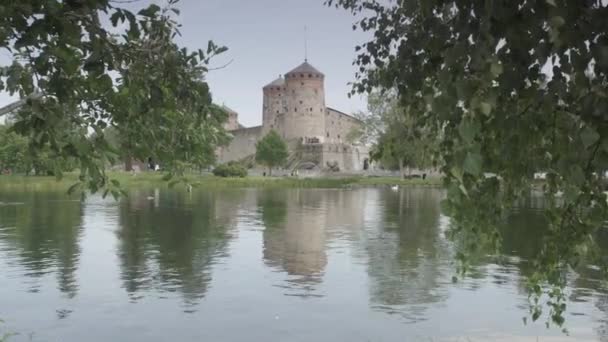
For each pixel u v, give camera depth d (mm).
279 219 33031
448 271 16656
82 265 17422
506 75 2648
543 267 5172
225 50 4699
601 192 3977
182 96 4594
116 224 29406
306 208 41688
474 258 4418
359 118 95812
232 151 151750
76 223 29641
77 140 4168
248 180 87625
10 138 62312
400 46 4141
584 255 4746
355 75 6570
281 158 117500
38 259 18438
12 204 42531
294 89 137375
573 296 13250
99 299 13258
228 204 45781
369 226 29250
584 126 2334
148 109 4855
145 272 16453
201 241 23078
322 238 24375
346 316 11984
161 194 60562
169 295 13727
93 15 4109
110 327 11227
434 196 59469
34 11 3623
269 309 12539
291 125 138000
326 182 85875
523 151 3408
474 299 13273
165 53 4609
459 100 2445
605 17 2297
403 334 10852
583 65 2379
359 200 52094
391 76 5086
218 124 5738
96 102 5320
